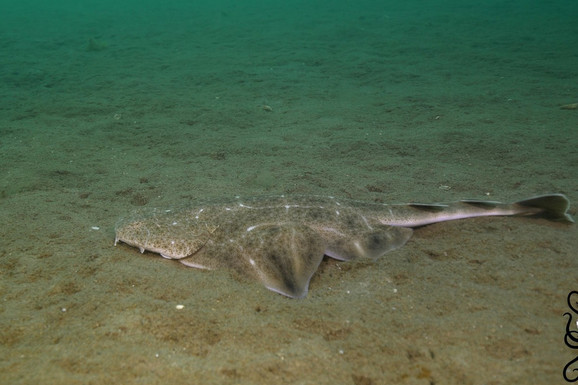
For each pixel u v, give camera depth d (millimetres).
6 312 3000
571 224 4281
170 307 3035
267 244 3709
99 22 27125
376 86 11539
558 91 9711
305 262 3607
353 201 4461
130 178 6070
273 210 4117
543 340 2725
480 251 3883
